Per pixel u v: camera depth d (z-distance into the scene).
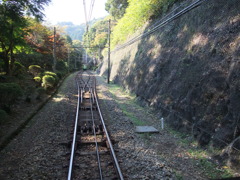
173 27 12.59
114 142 7.17
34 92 14.60
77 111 11.11
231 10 7.82
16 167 5.41
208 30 8.78
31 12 13.94
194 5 5.40
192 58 9.28
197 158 6.42
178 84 9.73
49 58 31.91
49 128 8.58
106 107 12.80
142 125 9.71
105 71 38.66
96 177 5.02
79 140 7.23
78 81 27.77
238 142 5.62
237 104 6.04
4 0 12.73
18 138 7.43
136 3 18.55
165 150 7.08
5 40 15.64
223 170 5.56
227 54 7.11
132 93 16.42
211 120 6.95
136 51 19.30
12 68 16.72
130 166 5.51
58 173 5.16
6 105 9.86
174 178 5.14
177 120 8.98
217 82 7.16
